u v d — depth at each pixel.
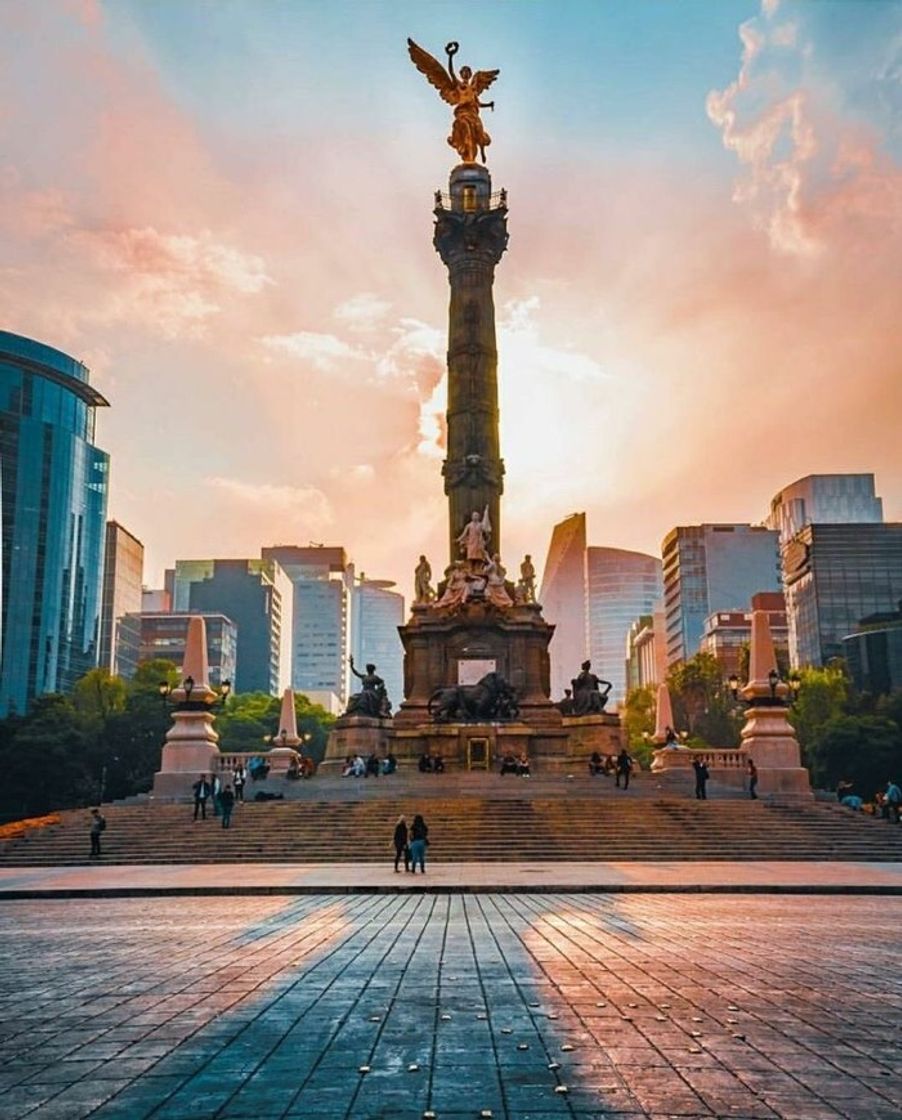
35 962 17.00
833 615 183.00
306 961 16.69
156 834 43.69
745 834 43.06
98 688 121.19
